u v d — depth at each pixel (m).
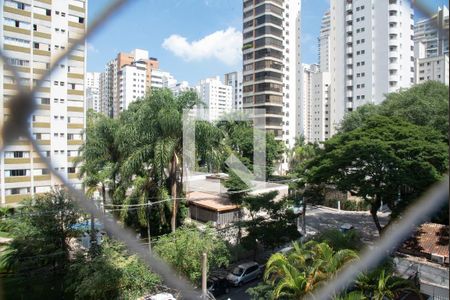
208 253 12.85
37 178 26.69
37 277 14.46
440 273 14.53
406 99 25.80
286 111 56.09
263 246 18.03
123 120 20.14
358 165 17.62
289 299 8.66
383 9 43.09
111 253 12.62
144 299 12.16
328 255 8.87
